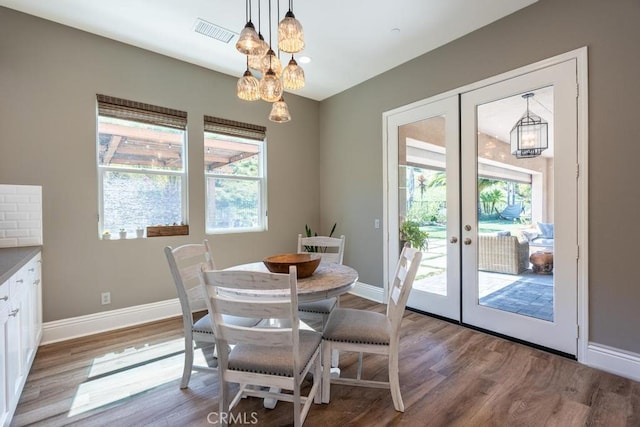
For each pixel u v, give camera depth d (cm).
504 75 253
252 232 384
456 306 295
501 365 217
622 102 198
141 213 307
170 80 319
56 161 260
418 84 320
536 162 239
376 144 369
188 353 190
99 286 279
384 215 360
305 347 157
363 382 181
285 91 412
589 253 213
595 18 207
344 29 268
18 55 245
